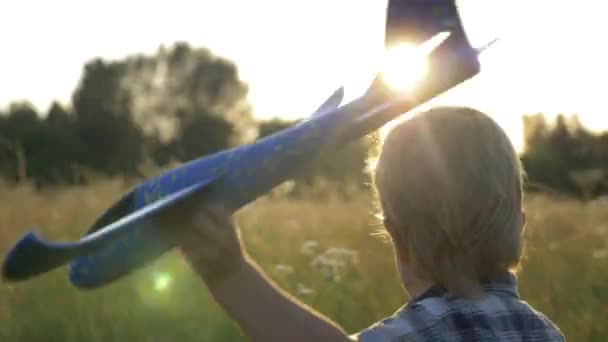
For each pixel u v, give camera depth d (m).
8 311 4.63
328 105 1.76
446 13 1.72
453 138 1.91
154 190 1.64
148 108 52.47
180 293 4.80
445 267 1.90
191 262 1.63
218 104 55.50
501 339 1.88
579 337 4.03
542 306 4.38
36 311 4.62
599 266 5.24
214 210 1.59
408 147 1.92
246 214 7.67
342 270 5.04
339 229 6.91
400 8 1.73
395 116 1.72
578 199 7.83
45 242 1.29
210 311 4.56
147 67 53.41
